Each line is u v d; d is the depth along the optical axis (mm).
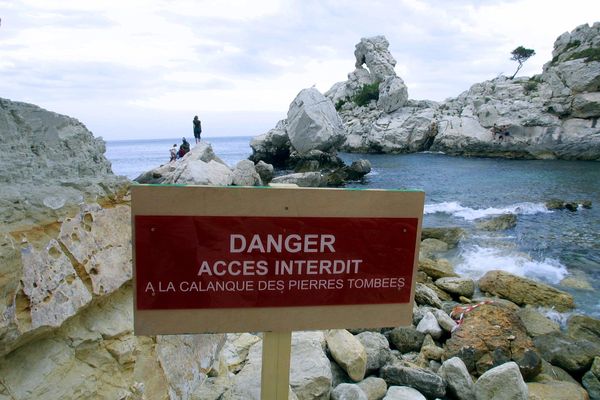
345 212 2039
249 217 1950
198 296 1971
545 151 44781
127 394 2330
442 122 53906
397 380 4832
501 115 48938
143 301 1930
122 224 2660
